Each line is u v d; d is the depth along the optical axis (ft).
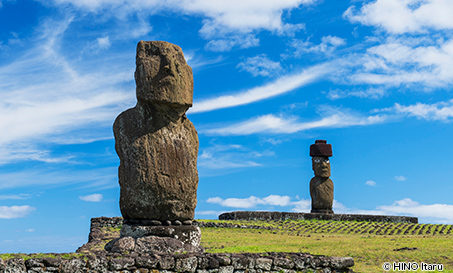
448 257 48.16
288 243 57.88
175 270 29.71
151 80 33.73
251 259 31.53
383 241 60.64
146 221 33.37
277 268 32.09
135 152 33.37
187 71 35.37
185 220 34.53
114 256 29.45
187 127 35.91
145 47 34.63
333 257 33.86
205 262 30.42
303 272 32.68
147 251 31.63
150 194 33.14
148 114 34.22
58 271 27.04
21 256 27.45
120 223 71.31
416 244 57.06
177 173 34.01
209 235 64.69
